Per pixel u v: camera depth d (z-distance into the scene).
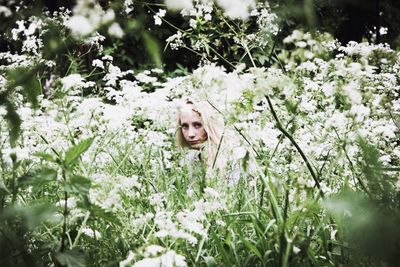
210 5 2.49
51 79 4.71
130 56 7.14
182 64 7.59
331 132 2.44
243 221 2.56
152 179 3.28
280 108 3.17
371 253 1.20
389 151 3.04
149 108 3.67
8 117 1.52
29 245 1.98
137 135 3.60
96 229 2.40
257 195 2.74
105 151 3.24
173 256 1.70
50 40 1.49
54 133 2.98
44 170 1.66
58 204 2.29
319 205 1.96
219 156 3.02
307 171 2.37
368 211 1.25
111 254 2.31
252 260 2.22
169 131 3.81
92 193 2.23
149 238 2.10
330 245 2.31
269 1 1.51
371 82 2.85
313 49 1.82
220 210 2.59
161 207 2.69
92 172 2.79
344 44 6.33
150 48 1.50
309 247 2.06
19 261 1.87
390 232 1.19
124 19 1.50
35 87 1.50
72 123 3.02
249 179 3.04
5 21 1.66
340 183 2.85
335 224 2.32
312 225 2.50
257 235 2.27
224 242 2.37
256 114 3.22
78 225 2.29
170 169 3.68
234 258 2.26
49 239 2.31
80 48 4.20
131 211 2.40
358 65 2.02
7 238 1.69
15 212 1.52
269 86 1.91
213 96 2.61
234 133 2.92
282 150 3.33
